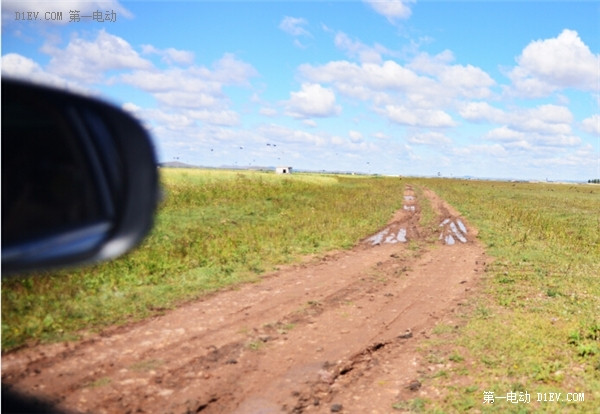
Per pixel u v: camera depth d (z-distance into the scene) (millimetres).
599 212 29281
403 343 6266
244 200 24172
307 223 17812
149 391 4414
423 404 4473
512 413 4320
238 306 7617
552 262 12297
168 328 6348
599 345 6160
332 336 6406
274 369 5184
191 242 12383
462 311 7797
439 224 20562
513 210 27359
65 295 7172
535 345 6156
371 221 20062
